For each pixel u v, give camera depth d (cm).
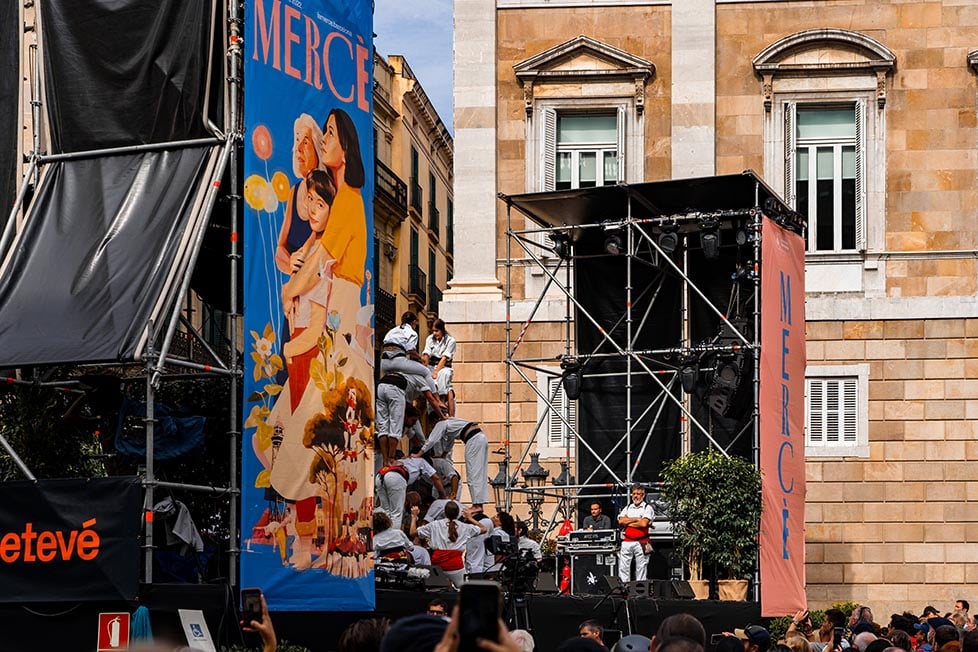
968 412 3769
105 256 2233
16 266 2264
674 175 3875
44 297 2220
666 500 2983
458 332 3884
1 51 2491
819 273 3841
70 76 2358
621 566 2986
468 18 3941
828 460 3797
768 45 3875
